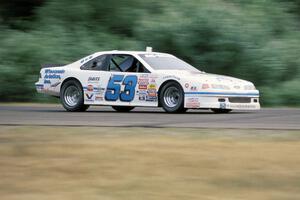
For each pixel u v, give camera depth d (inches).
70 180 612.1
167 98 1374.3
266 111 1477.6
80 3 2308.1
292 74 2028.8
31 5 2463.1
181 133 914.1
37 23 2319.1
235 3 2258.9
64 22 2283.5
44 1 2428.6
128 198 546.0
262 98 1915.6
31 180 613.3
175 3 2197.3
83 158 708.0
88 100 1472.7
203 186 585.6
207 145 791.1
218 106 1323.8
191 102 1337.4
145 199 542.9
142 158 705.0
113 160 695.7
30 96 2048.5
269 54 1987.0
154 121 1130.7
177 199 542.6
